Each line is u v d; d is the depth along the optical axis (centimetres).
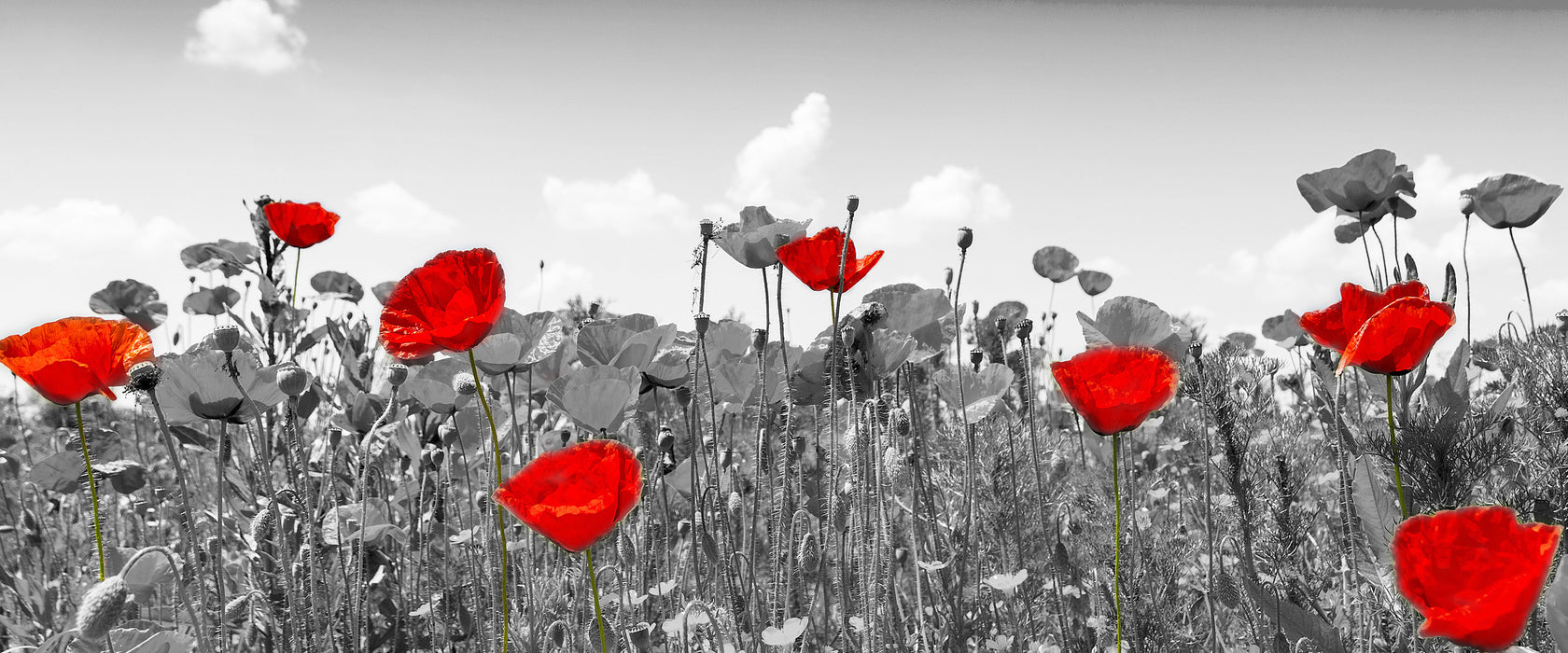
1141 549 135
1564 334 120
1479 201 129
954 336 134
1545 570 79
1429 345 99
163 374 112
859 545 126
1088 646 138
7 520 196
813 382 127
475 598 133
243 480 148
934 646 134
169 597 143
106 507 170
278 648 124
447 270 102
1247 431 124
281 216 158
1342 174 128
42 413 236
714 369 132
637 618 125
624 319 136
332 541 138
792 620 116
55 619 142
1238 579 128
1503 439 111
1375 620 117
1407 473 109
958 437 150
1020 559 137
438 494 149
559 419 151
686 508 151
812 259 116
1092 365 97
